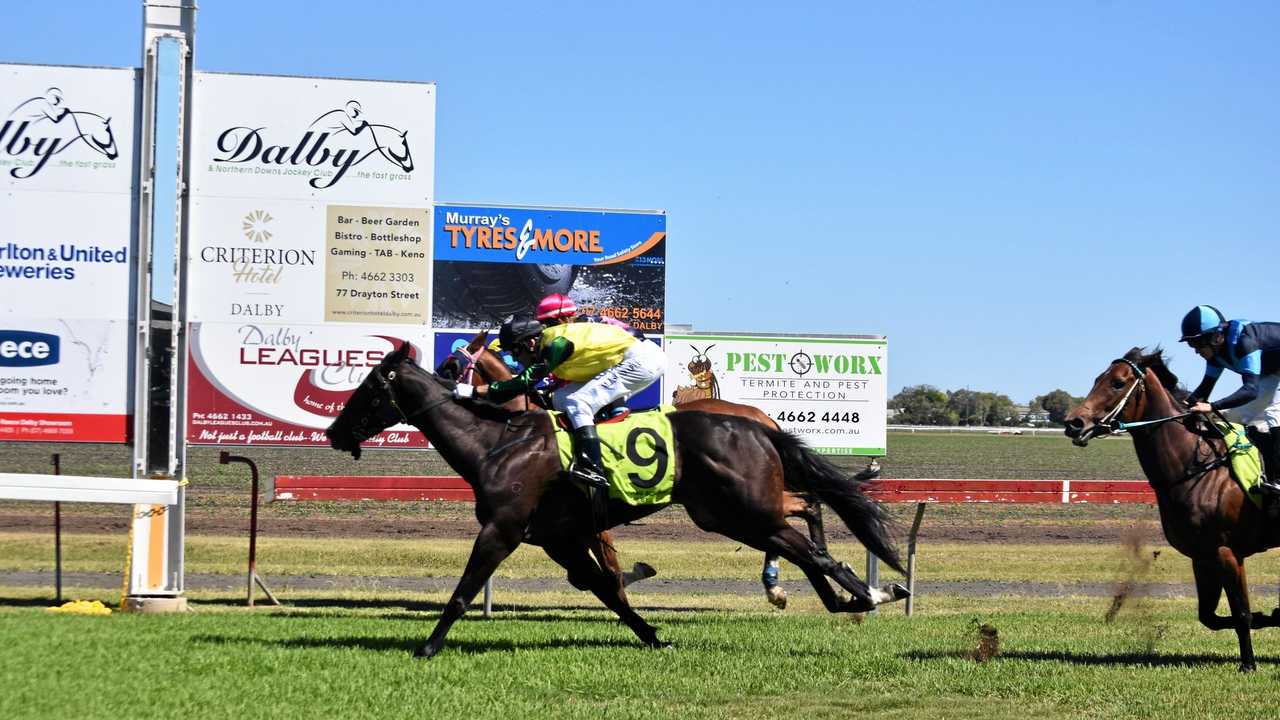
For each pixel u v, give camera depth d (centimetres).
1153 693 707
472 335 1216
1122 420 827
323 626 907
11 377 1095
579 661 777
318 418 1168
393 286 1180
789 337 1288
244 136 1154
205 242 1152
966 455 4794
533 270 1235
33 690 638
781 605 1094
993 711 661
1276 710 665
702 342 1273
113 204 1102
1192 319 837
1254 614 841
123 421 1106
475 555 797
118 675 684
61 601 1095
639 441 809
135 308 1105
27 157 1095
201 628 877
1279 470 807
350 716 609
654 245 1260
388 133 1176
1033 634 956
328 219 1169
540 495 809
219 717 598
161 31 1096
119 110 1102
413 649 811
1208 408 811
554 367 819
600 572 858
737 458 811
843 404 1295
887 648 863
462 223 1220
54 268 1098
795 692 700
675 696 684
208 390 1154
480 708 638
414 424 838
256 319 1160
